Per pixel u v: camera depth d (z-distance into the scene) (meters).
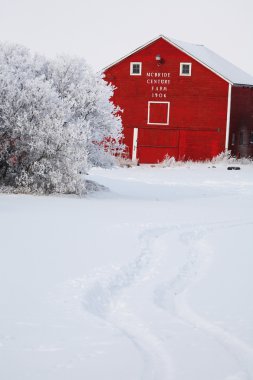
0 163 30.14
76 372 8.20
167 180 41.75
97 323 10.38
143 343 9.52
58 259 14.99
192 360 8.73
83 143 29.97
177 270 14.54
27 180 29.28
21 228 19.23
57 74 32.97
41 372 8.18
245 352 9.15
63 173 29.81
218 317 10.91
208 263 15.34
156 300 12.09
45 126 29.58
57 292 12.11
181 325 10.44
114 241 17.66
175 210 25.81
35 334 9.73
